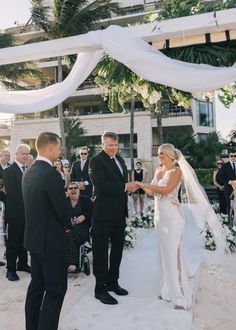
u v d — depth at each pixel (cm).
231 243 576
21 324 315
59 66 1798
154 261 532
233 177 775
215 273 460
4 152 606
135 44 313
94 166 362
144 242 672
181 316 322
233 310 351
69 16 1764
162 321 312
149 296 382
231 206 766
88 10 1792
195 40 312
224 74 296
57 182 255
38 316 271
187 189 441
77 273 472
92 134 2547
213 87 299
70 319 321
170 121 2498
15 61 354
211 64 323
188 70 300
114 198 368
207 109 3050
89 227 492
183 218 364
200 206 458
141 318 321
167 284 368
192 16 303
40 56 345
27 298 274
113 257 391
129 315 328
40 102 363
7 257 455
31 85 3114
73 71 355
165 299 365
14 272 453
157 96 378
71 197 491
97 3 1864
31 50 341
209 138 2447
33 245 255
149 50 316
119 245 390
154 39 318
